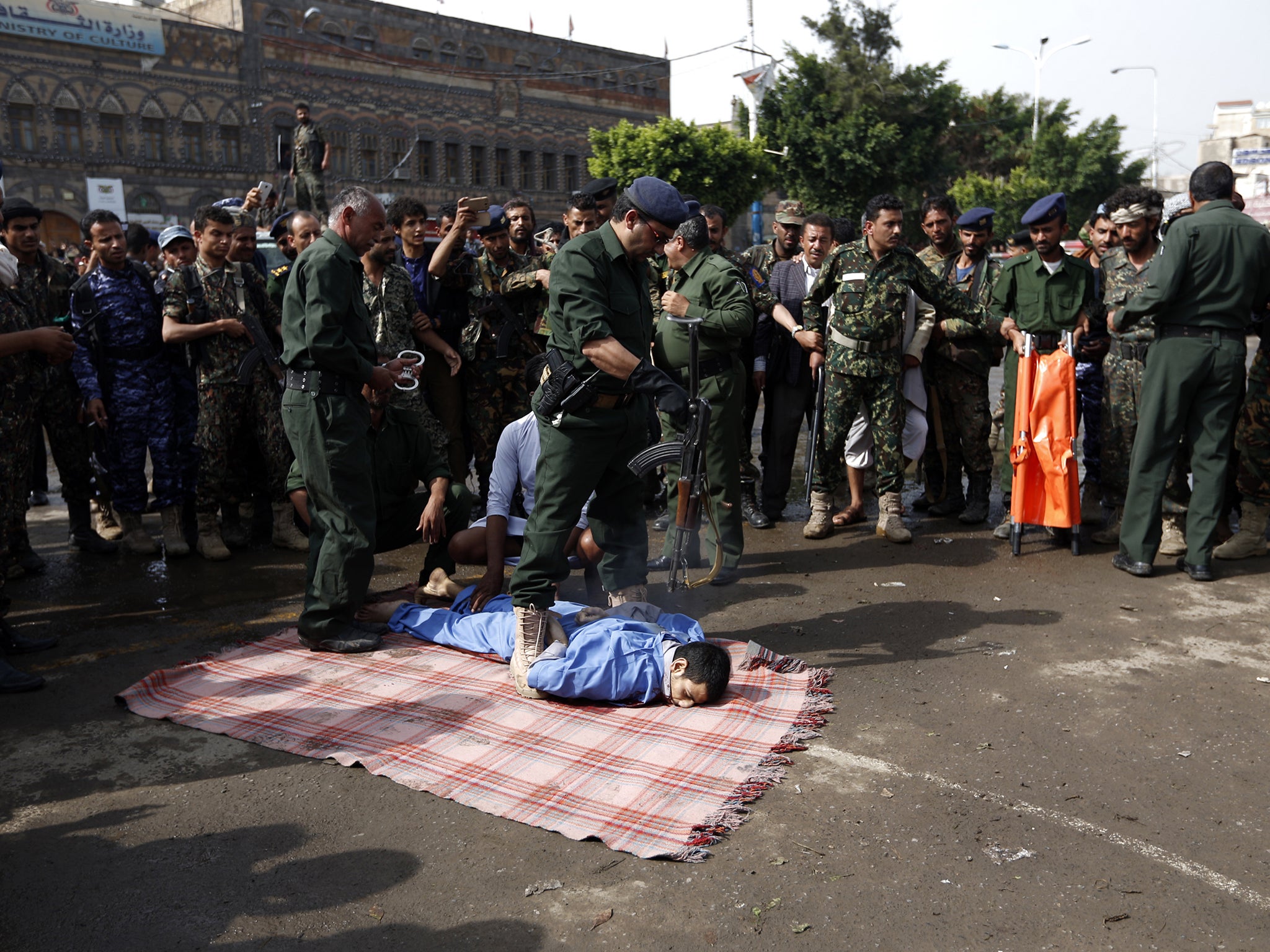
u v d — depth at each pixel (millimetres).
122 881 2707
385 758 3336
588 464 3877
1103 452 5910
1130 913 2518
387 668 4188
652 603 5031
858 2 40250
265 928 2498
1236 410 5152
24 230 5691
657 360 5238
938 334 6348
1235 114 77500
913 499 7434
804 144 38781
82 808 3102
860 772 3266
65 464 6141
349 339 4215
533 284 6246
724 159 33719
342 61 35500
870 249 5840
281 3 33844
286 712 3752
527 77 41344
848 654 4328
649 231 3729
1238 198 5695
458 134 39281
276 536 6297
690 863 2742
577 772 3229
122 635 4762
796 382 6500
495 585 4633
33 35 28625
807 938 2432
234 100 32906
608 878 2682
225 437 5934
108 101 30312
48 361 4836
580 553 4891
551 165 43094
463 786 3146
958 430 6586
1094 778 3211
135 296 5949
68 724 3742
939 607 4918
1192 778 3203
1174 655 4250
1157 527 5336
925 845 2830
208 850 2850
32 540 6727
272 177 33938
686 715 3664
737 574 5586
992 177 55375
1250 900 2570
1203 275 4977
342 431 4180
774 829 2916
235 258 5973
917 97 40062
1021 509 5801
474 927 2486
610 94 44875
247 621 4941
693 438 3834
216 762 3398
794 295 6695
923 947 2393
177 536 6172
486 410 6488
